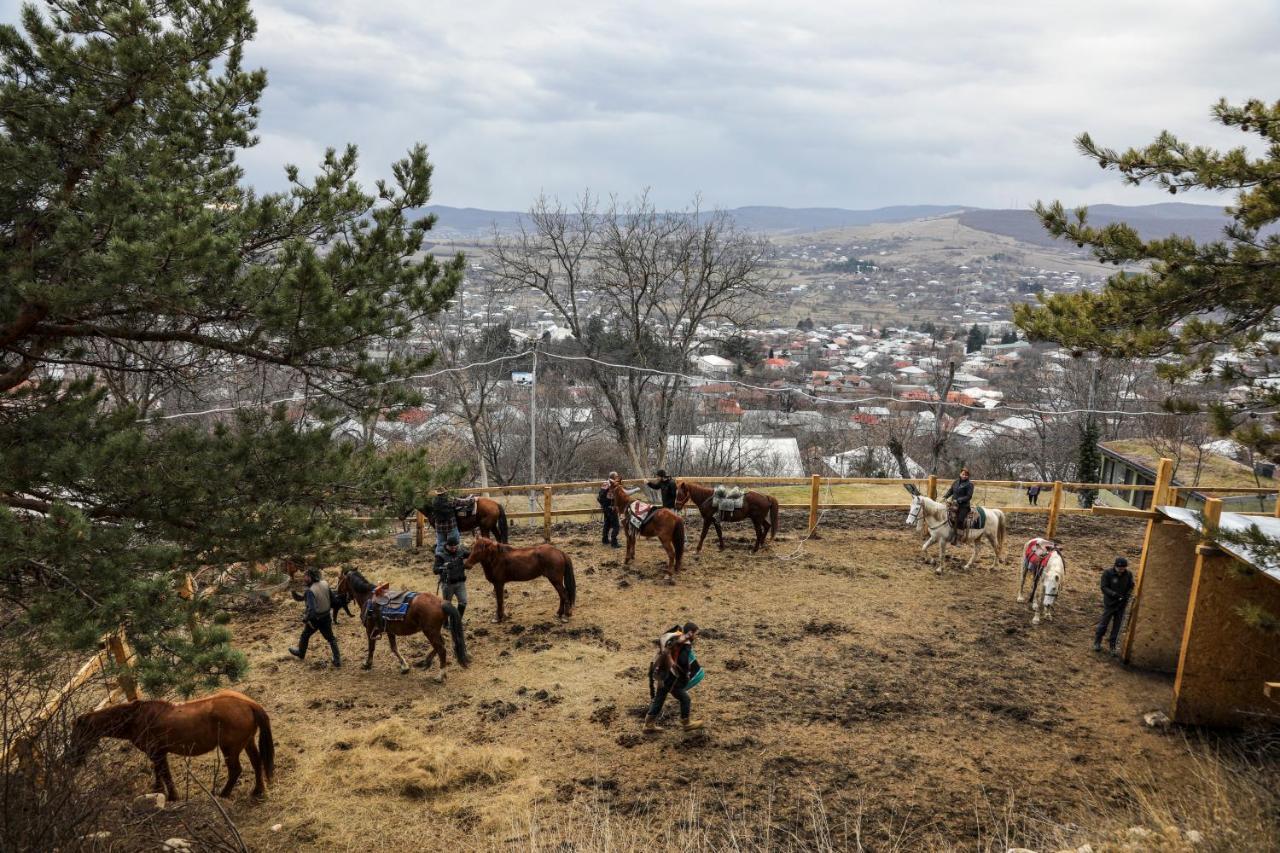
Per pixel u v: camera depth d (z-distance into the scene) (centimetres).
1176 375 1000
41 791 714
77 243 823
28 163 841
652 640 1361
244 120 1158
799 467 4309
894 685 1217
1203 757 1055
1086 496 2588
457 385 3369
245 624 1434
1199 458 2875
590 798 944
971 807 934
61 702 826
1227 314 973
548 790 959
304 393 1026
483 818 908
